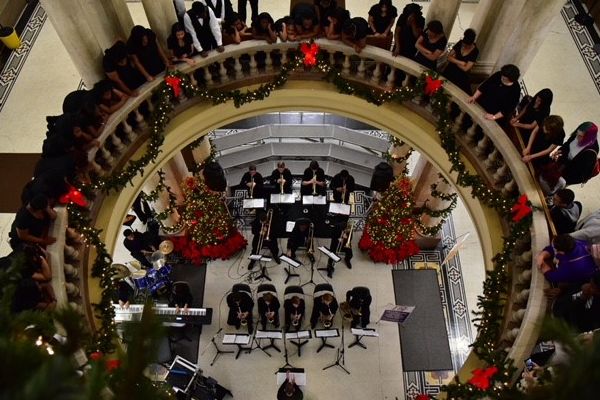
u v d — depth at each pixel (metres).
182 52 10.19
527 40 9.34
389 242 13.82
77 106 9.31
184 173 14.13
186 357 12.86
